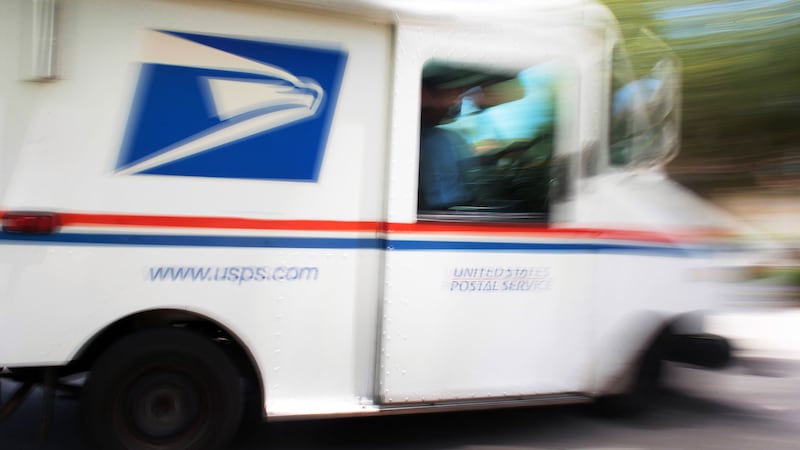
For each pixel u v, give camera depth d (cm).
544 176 383
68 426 411
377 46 351
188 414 341
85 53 313
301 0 334
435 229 359
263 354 341
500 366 376
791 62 880
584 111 387
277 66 337
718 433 436
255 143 336
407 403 361
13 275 308
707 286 432
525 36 372
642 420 442
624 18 745
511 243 374
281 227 340
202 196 329
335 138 347
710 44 870
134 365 329
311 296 346
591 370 396
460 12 359
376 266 356
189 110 327
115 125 317
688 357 436
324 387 352
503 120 374
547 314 384
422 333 360
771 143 921
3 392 388
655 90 410
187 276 329
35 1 306
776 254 644
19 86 307
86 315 317
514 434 418
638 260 404
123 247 320
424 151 360
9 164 307
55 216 311
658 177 430
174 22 323
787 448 417
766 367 573
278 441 398
